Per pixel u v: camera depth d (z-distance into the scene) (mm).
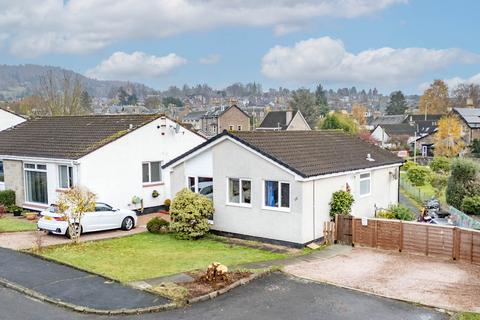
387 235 18562
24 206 26578
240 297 12938
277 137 22922
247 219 20531
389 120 124500
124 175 26000
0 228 21906
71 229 19656
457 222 26625
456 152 72438
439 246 17375
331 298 12922
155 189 27672
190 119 109312
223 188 21266
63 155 24625
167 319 11438
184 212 20516
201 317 11555
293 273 15211
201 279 14086
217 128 94750
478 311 11969
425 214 28953
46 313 11828
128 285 13570
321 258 17297
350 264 16453
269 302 12578
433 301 12719
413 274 15242
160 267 15789
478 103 130250
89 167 24297
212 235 21406
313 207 19672
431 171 51375
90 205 20453
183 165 22875
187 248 18969
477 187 32875
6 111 36250
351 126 86375
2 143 29125
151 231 21953
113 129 27031
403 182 48469
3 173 29141
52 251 17859
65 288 13438
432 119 109438
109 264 16094
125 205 26094
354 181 22922
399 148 89438
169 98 181750
